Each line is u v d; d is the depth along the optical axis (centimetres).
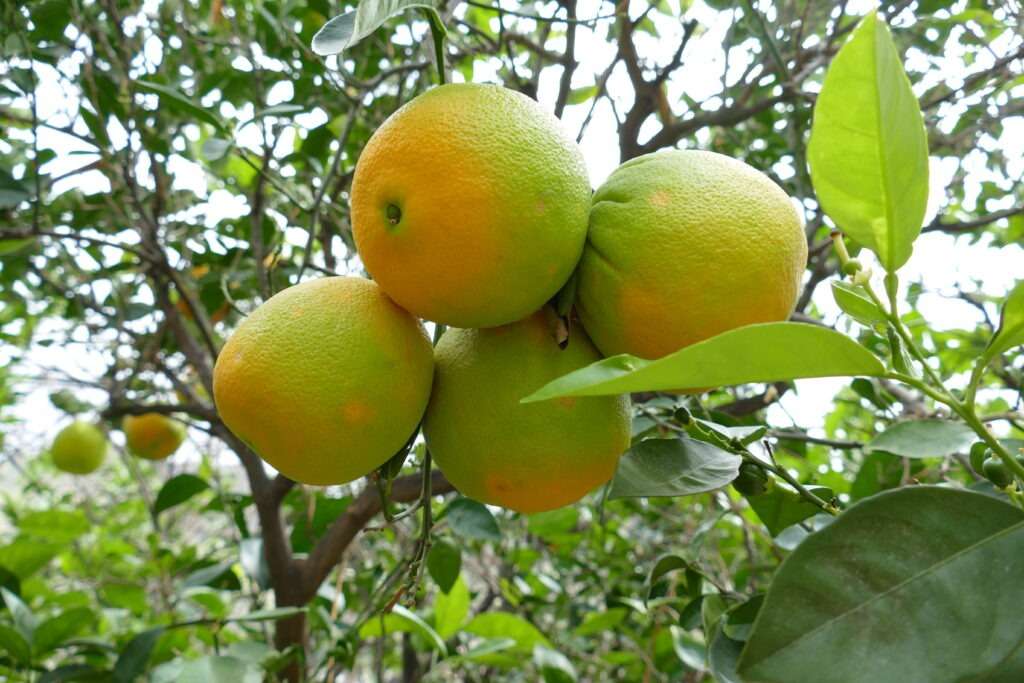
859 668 18
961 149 58
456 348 30
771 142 67
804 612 19
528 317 29
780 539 39
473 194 24
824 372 19
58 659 77
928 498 20
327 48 27
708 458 29
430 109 25
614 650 82
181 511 114
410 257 25
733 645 27
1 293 84
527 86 47
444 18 36
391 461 30
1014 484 24
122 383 75
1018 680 18
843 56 20
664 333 26
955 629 18
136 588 78
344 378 26
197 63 69
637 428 40
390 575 54
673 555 38
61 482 137
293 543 64
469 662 61
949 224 56
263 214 67
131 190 61
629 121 58
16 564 68
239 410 27
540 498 29
